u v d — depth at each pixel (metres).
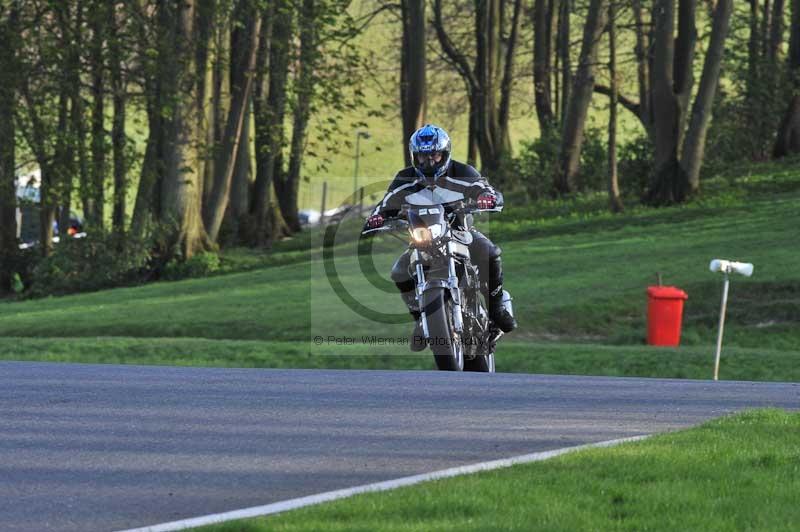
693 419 30.16
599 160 179.62
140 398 33.09
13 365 45.00
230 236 167.25
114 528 19.38
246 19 150.50
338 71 152.00
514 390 35.34
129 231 142.12
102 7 135.62
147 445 26.02
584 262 114.56
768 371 66.12
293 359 67.44
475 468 23.12
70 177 142.38
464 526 18.14
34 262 153.38
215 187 152.88
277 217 174.88
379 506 19.53
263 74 157.88
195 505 20.86
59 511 20.44
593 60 175.88
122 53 138.38
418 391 34.78
